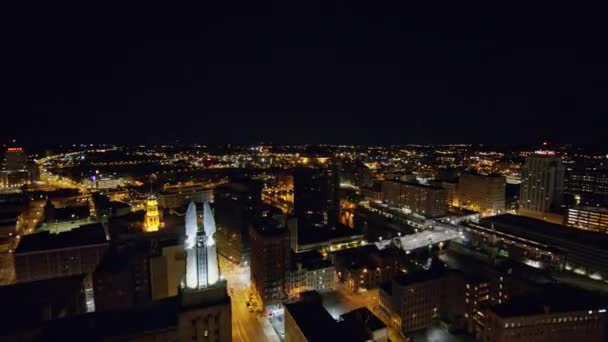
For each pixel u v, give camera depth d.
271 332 129.25
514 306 113.81
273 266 144.62
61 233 171.88
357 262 170.12
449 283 138.88
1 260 183.62
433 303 136.75
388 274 166.12
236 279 176.00
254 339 124.56
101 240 163.00
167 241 148.62
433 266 151.38
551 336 109.38
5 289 114.19
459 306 136.12
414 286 132.25
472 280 135.62
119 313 85.88
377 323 112.00
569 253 190.12
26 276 149.62
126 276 128.25
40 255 151.25
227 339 73.12
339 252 184.62
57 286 118.69
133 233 177.88
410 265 176.75
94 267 158.25
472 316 133.12
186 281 72.50
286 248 147.50
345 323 111.31
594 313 111.00
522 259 199.88
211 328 71.75
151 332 77.75
